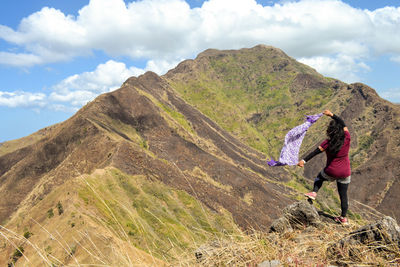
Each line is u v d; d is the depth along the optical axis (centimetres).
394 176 13800
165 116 15300
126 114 13675
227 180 11181
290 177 16900
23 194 9681
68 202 4419
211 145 16900
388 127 17362
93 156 9619
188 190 8712
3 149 16500
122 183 6775
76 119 11706
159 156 12112
